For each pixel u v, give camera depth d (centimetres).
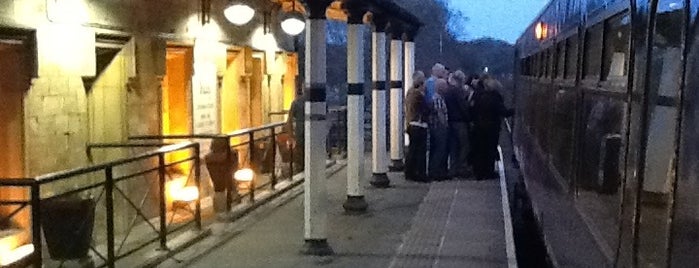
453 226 1102
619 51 523
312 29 923
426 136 1526
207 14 1293
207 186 1312
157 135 1091
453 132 1581
